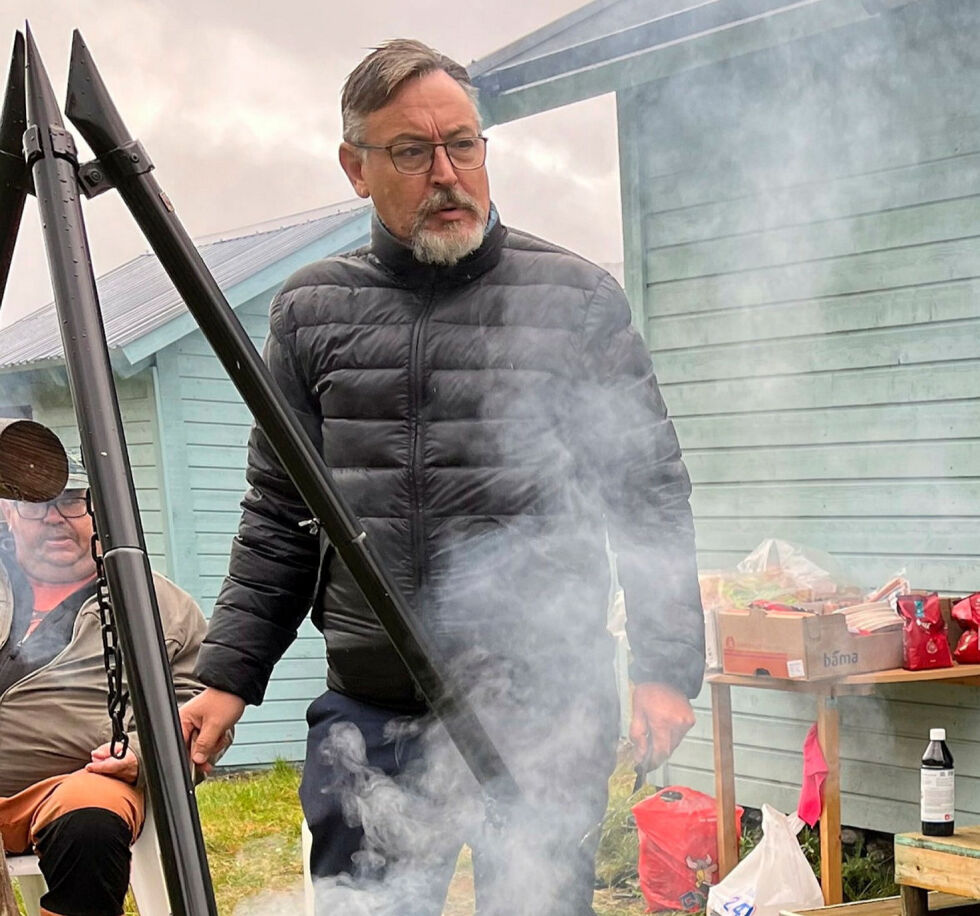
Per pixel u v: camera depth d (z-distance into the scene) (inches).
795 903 121.6
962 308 141.9
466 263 70.5
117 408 45.5
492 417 69.5
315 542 77.1
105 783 95.5
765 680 129.7
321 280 73.5
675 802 139.2
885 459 149.7
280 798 204.1
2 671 102.9
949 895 114.6
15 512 103.3
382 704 71.7
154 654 43.0
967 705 143.6
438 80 68.2
